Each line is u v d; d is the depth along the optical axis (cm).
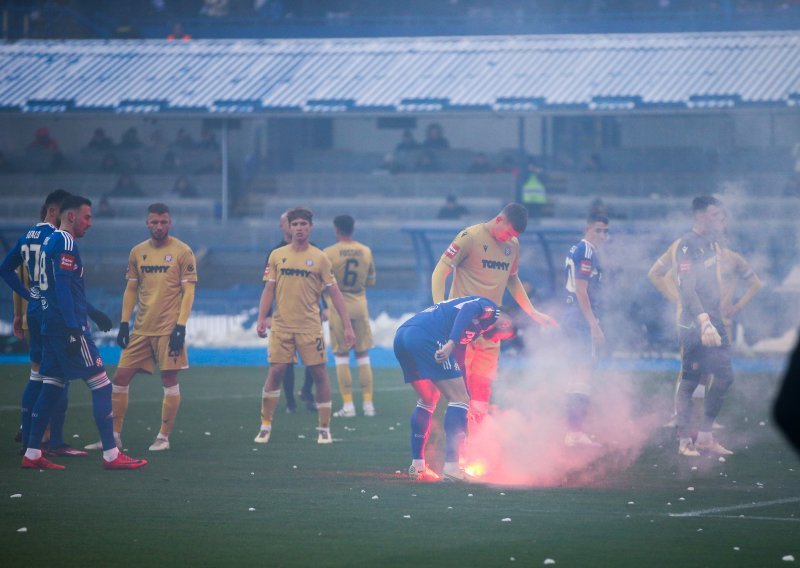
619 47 10794
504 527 2184
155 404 5044
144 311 3438
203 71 11056
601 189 10700
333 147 12531
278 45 11531
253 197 11262
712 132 11319
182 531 2141
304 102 10400
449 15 13550
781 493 2634
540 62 10738
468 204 10481
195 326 9069
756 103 9688
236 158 12044
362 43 11506
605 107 9950
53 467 3028
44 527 2181
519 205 3253
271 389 3656
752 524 2220
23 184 11306
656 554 1933
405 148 11581
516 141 12269
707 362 3316
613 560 1884
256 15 13925
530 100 10150
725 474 2961
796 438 894
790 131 11019
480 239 3262
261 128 12069
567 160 11600
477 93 10362
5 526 2191
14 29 13212
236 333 9012
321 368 3628
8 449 3447
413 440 2880
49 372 2989
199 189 11306
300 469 3042
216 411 4741
